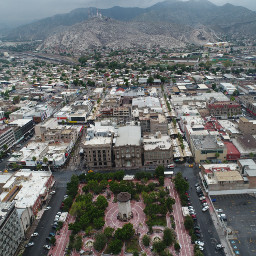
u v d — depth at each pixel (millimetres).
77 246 181375
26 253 185750
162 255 170875
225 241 186875
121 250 183750
